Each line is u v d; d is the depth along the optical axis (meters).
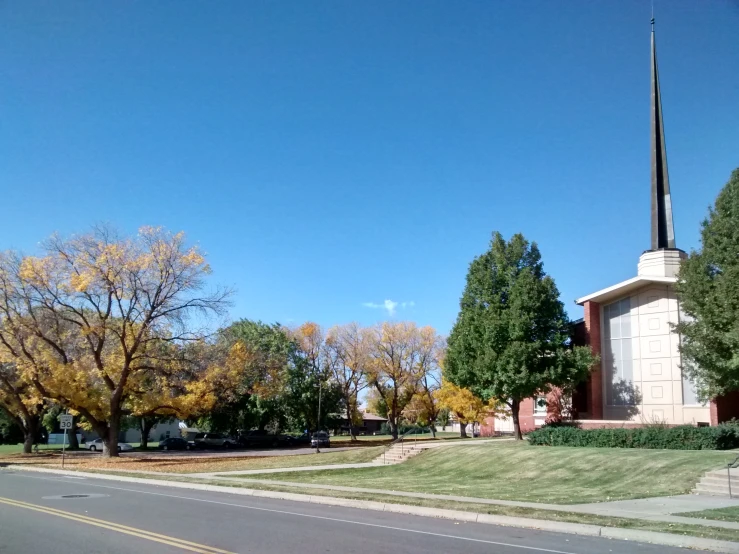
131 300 36.12
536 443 31.02
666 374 35.00
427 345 66.25
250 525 12.85
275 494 19.62
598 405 36.81
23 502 16.31
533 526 13.30
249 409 66.12
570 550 10.53
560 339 33.06
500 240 35.12
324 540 11.14
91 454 47.31
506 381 32.28
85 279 34.56
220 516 14.24
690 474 20.02
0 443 73.69
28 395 43.78
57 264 35.94
